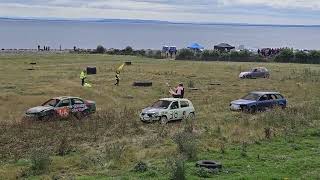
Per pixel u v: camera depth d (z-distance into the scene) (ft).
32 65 234.17
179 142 68.64
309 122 93.45
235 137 78.48
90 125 89.86
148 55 337.52
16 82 159.33
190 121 96.68
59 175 56.24
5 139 77.25
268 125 89.61
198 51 328.70
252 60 308.81
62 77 180.55
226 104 126.00
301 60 303.07
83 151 69.82
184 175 51.78
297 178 52.60
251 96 116.47
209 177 53.21
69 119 97.66
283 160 62.54
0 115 105.50
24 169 58.75
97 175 55.57
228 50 339.57
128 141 76.84
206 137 78.69
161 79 187.32
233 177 52.75
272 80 194.39
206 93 151.23
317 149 70.64
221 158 63.82
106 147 70.64
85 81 169.58
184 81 183.21
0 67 215.51
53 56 299.79
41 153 62.75
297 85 175.52
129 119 98.22
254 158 63.87
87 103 104.42
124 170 57.52
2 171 58.03
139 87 160.45
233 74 217.15
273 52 328.90
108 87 156.56
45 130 85.20
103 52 357.61
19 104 118.93
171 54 341.21
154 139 77.46
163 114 98.17
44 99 125.49
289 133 82.33
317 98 141.18
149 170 55.83
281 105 117.39
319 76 204.95
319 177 52.60
